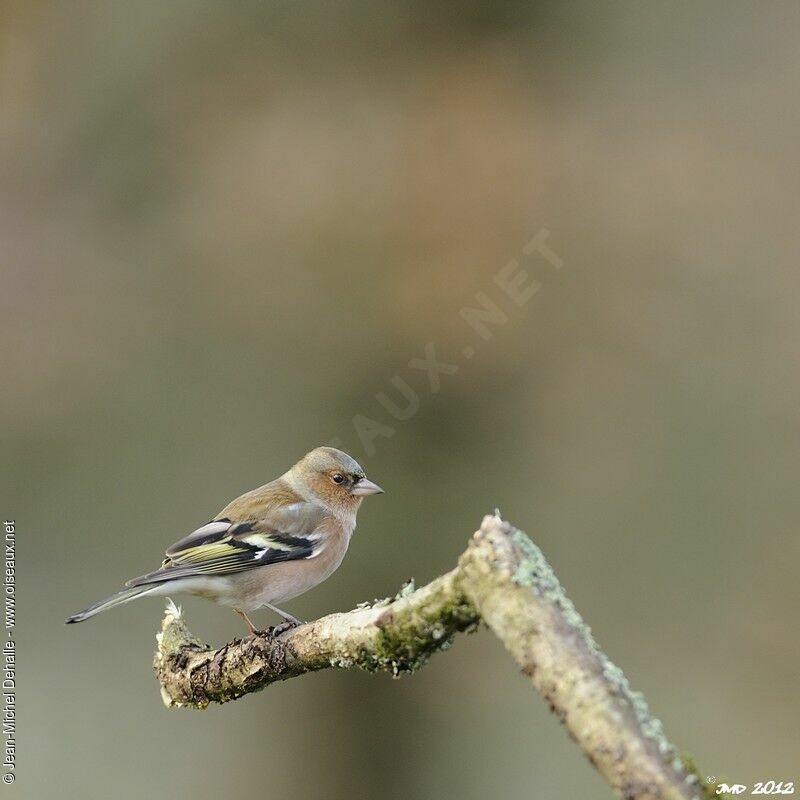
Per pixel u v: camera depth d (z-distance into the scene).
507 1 15.38
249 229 14.12
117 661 11.95
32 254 14.04
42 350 13.52
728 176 14.45
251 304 13.71
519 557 4.23
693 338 13.60
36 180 14.47
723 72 15.33
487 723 12.37
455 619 4.55
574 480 13.12
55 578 12.52
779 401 13.32
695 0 15.45
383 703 12.44
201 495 12.99
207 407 13.37
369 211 14.16
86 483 12.99
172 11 14.98
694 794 3.52
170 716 11.88
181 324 13.77
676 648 12.62
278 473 13.03
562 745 12.23
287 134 14.65
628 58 15.52
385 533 12.52
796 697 12.18
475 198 14.25
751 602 12.64
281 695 12.33
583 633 4.04
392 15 15.16
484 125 14.77
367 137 14.63
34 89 14.91
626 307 13.73
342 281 13.79
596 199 14.30
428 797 12.28
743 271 13.92
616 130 14.87
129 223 14.37
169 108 14.84
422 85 15.09
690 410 13.34
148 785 11.69
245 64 15.07
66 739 11.55
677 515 12.97
